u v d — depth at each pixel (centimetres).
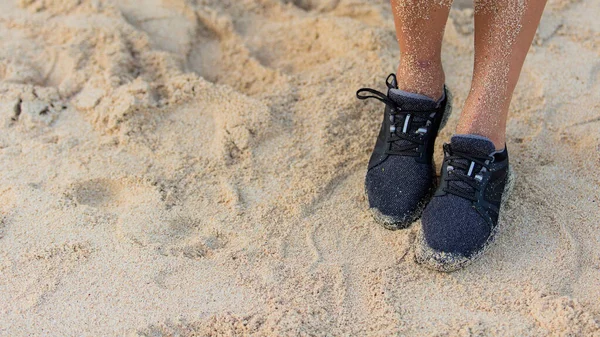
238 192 186
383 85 205
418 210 178
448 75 208
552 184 184
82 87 207
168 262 174
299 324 165
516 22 164
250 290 170
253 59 215
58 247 175
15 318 166
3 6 229
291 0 234
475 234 171
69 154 193
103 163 191
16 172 189
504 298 168
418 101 176
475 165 172
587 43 214
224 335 165
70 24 221
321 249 176
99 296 169
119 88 204
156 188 187
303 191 185
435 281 171
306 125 198
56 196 184
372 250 176
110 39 215
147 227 179
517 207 180
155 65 211
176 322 166
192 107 202
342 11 229
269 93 205
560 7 223
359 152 192
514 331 164
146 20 225
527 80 205
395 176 178
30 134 197
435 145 192
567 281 170
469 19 221
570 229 176
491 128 171
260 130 196
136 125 198
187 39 220
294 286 171
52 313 167
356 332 165
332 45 217
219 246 178
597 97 201
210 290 170
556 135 193
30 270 172
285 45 220
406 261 174
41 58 214
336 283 171
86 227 179
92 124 200
